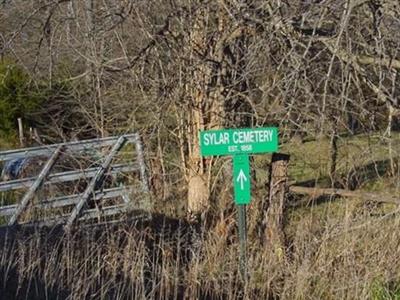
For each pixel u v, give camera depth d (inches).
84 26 327.0
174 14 295.0
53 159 338.6
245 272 258.4
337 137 294.2
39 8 288.7
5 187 333.7
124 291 247.8
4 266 259.1
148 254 278.4
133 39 325.1
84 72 374.6
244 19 274.8
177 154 359.9
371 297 236.2
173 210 336.5
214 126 321.1
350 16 235.3
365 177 349.4
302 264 254.2
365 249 257.4
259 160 357.7
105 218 318.7
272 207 289.6
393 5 243.4
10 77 515.2
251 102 286.4
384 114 268.1
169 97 318.3
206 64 311.4
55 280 248.5
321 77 254.5
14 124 601.3
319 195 326.6
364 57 250.7
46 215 318.3
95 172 339.9
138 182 345.4
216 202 330.6
